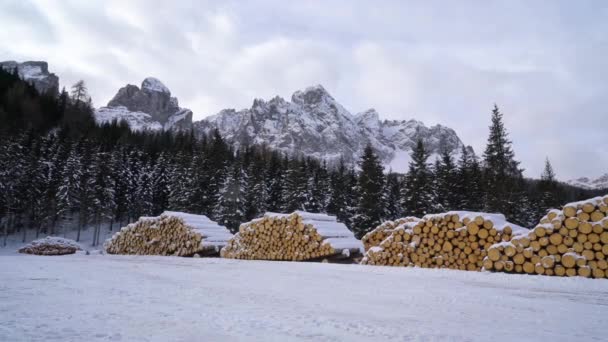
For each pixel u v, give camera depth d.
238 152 84.69
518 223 45.16
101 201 56.25
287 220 17.34
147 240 23.36
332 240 16.03
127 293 7.20
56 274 10.44
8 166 51.97
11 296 6.55
